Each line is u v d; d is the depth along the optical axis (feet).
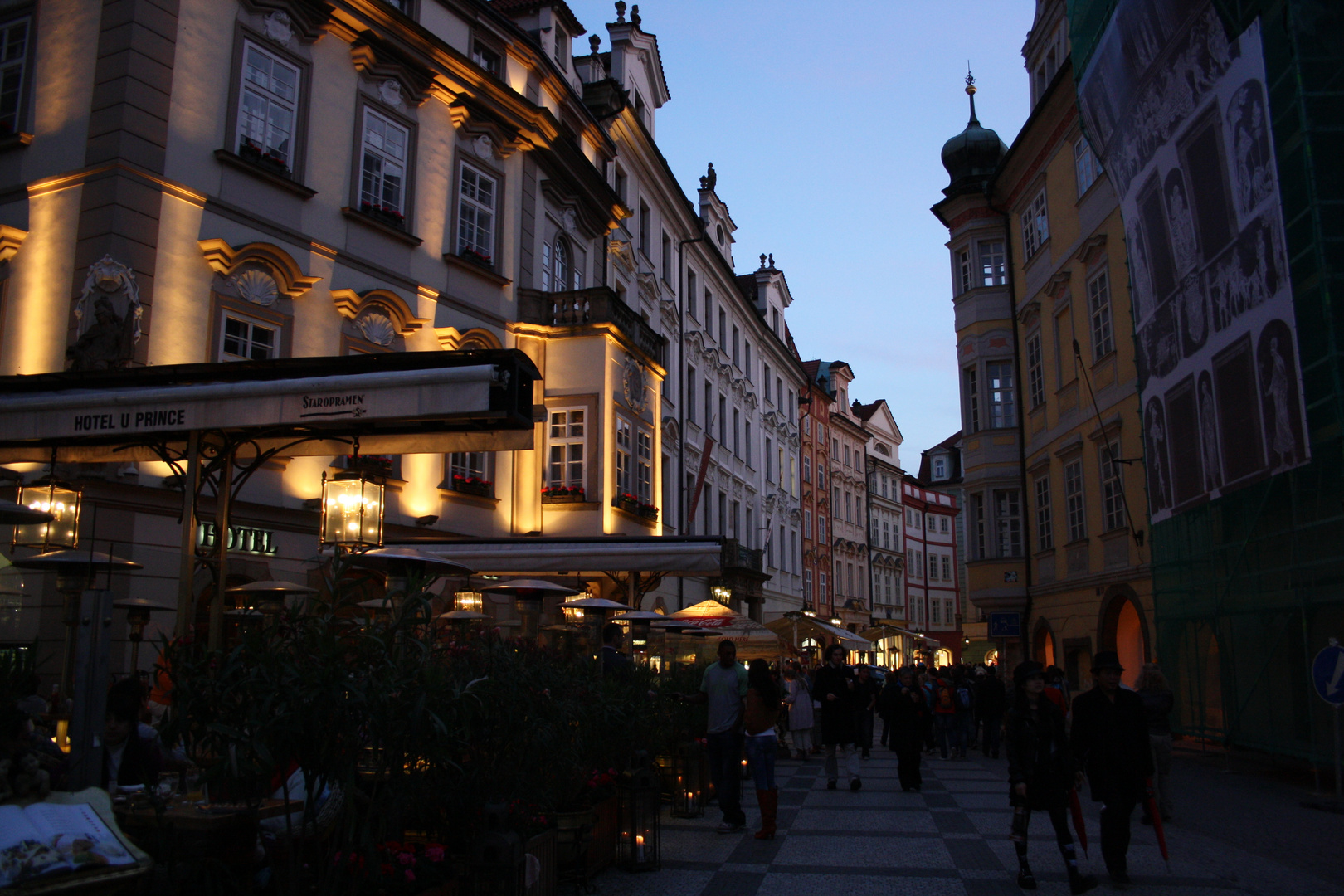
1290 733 48.16
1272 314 47.16
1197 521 56.49
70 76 50.47
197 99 51.96
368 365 27.68
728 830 33.42
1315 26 43.70
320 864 15.34
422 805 19.22
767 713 32.81
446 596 54.24
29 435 29.04
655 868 27.04
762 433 155.63
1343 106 43.04
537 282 76.38
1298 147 44.27
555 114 81.41
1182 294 57.26
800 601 171.22
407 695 15.38
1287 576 47.03
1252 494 49.90
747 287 175.11
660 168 108.27
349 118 60.75
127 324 47.37
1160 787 35.88
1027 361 94.58
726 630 78.84
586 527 70.44
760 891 24.62
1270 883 25.75
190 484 28.35
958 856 29.32
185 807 16.93
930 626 249.14
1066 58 83.20
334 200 59.16
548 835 21.85
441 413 26.27
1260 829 34.32
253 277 53.78
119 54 49.37
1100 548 76.43
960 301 102.94
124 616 44.01
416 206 64.80
